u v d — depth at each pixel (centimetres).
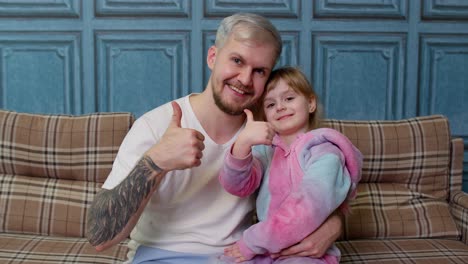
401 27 231
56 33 223
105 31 224
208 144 130
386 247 176
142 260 127
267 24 125
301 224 116
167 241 128
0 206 180
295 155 129
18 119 185
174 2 223
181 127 117
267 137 118
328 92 233
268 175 133
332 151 125
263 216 129
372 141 190
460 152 198
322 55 231
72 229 181
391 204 188
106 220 115
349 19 229
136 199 113
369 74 233
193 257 126
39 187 184
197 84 229
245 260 121
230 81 125
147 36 225
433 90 237
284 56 230
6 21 221
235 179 123
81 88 227
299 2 227
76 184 185
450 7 232
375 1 229
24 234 181
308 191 118
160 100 229
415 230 185
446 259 167
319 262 123
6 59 223
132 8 223
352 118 235
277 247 118
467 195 191
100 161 184
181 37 226
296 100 134
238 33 123
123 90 228
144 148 126
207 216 129
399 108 236
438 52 235
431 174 192
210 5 225
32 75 225
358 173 130
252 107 139
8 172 185
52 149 184
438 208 189
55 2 221
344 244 179
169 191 127
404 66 234
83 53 224
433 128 194
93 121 186
